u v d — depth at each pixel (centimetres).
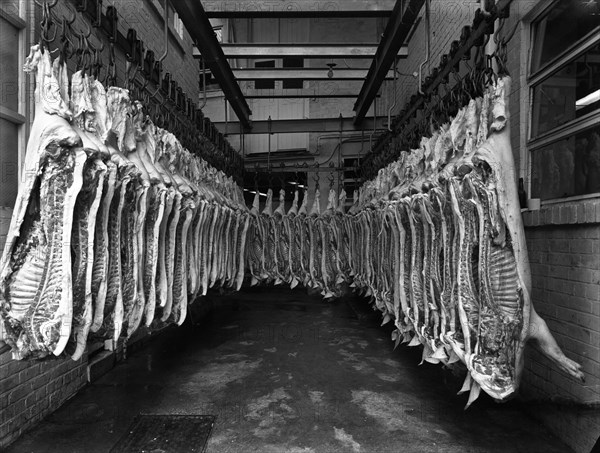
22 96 245
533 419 275
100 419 277
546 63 267
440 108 266
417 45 507
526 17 280
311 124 570
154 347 449
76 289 164
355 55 421
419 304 254
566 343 239
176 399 310
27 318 156
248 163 786
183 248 262
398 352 433
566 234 240
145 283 220
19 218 156
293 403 304
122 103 210
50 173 158
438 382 347
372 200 379
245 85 817
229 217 361
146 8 448
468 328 185
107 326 186
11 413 246
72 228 164
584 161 236
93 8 197
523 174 286
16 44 242
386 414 286
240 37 773
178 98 325
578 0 240
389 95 680
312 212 477
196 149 351
